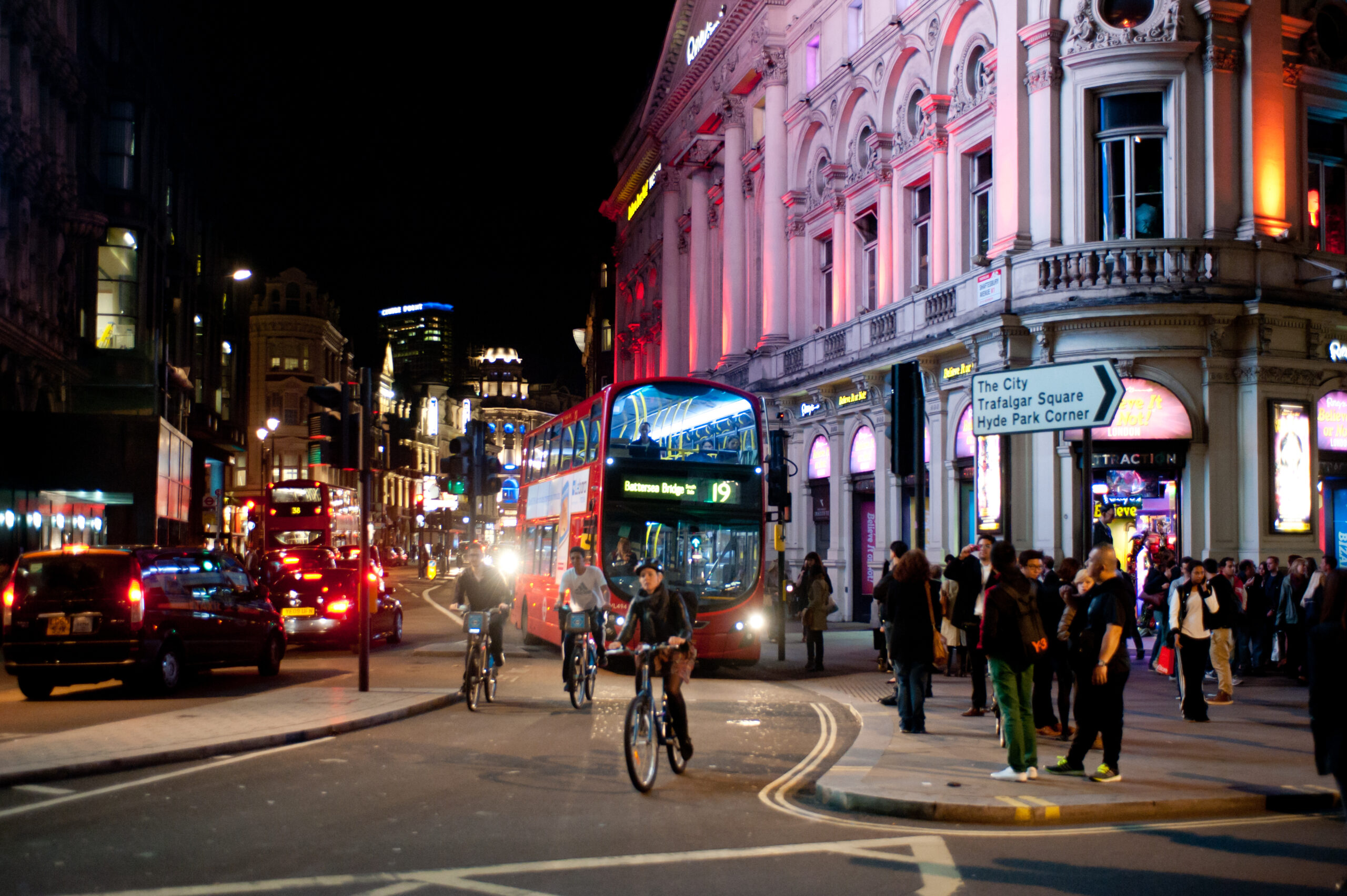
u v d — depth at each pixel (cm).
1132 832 816
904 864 714
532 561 2673
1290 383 2338
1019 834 809
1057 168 2412
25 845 752
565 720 1405
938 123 2872
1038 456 2397
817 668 2052
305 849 740
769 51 3831
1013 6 2481
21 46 3350
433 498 13788
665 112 5078
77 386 4153
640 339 5684
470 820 832
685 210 4953
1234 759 1077
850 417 3316
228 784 969
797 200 3678
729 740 1252
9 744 1122
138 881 662
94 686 1838
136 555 1656
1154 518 2350
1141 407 2314
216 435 5947
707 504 2025
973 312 2516
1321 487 2416
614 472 2000
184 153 5356
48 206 3694
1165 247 2294
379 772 1028
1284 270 2341
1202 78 2361
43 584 1623
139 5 4616
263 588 1955
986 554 1520
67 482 3225
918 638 1270
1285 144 2388
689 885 662
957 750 1136
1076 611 1080
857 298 3338
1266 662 2002
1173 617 1380
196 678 1925
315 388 1614
